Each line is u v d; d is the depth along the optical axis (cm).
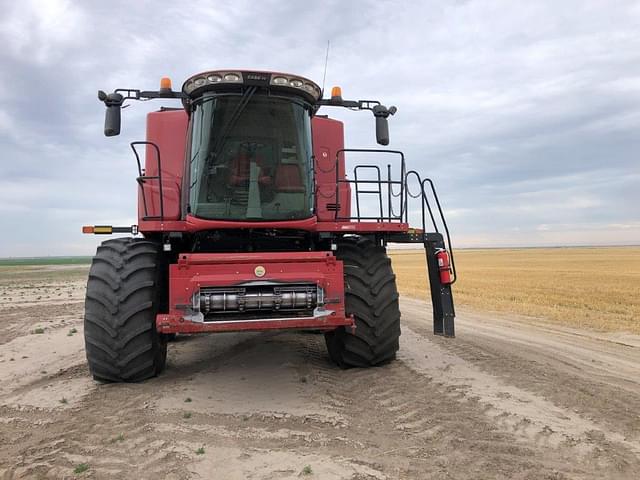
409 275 3888
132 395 561
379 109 697
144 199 631
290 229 612
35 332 1111
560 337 1055
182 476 363
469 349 846
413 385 602
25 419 495
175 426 465
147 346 596
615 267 4853
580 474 372
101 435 445
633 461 394
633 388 618
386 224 650
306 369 685
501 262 6681
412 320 1288
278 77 598
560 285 2530
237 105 604
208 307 534
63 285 3222
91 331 592
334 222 633
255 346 881
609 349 916
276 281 548
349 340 660
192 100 623
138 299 597
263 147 609
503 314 1484
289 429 459
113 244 639
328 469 372
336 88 698
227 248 629
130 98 645
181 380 634
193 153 605
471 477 365
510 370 689
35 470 373
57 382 635
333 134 774
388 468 378
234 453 404
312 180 625
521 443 426
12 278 4381
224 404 535
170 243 622
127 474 368
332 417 491
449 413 501
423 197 725
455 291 2222
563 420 483
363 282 659
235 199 597
